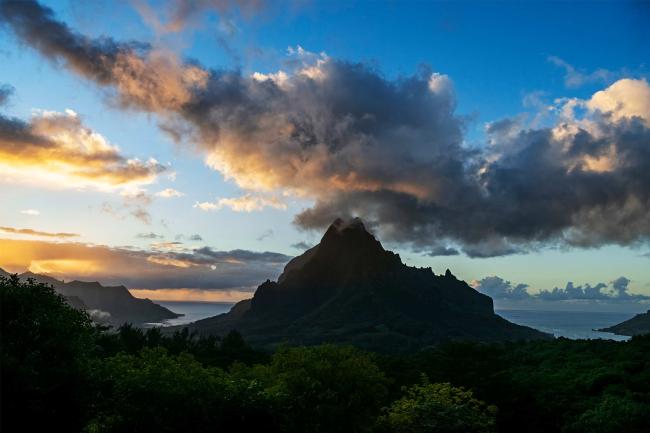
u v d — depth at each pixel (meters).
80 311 24.34
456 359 99.06
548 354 102.94
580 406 57.56
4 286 23.05
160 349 32.72
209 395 27.03
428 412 29.95
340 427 35.50
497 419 57.41
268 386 35.06
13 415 19.80
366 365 38.78
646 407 49.47
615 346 100.38
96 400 24.28
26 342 21.70
